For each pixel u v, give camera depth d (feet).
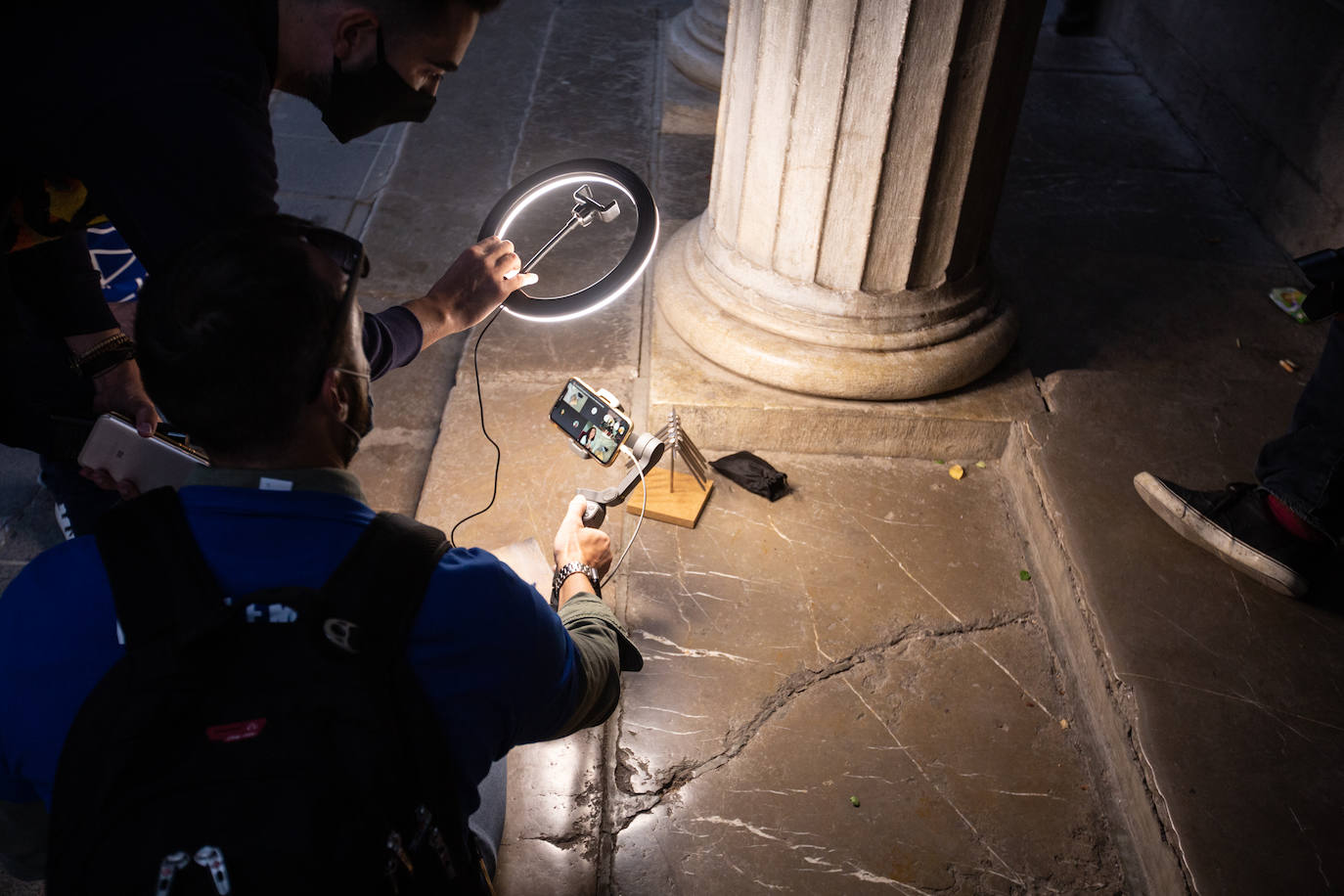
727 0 16.53
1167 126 16.58
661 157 15.14
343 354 3.45
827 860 7.11
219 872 2.96
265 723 3.10
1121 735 7.62
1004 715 8.15
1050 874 7.13
